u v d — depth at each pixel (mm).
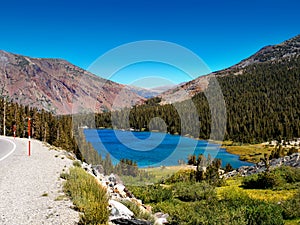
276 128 132500
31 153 22297
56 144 43500
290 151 70812
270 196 21703
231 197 19984
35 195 10203
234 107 181250
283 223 13867
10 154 21312
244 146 109812
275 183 25328
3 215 8039
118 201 11859
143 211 12148
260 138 124125
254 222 13656
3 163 16875
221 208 15719
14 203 9172
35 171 14719
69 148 34219
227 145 113688
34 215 8141
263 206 15266
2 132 63812
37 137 56500
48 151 24406
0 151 23375
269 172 27109
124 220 8758
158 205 17547
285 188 24344
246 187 26641
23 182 12133
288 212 15109
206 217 14289
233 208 15680
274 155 71250
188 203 19703
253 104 191125
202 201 20141
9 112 63969
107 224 7809
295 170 27406
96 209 8023
